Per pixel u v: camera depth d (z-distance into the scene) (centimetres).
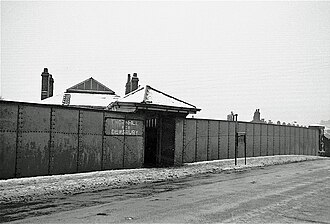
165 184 1412
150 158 2289
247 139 2902
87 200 1035
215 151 2566
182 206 953
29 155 1479
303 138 3706
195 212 877
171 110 2031
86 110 1711
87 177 1516
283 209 929
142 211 884
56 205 955
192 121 2350
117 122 1864
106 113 1808
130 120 1933
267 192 1215
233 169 2053
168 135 2181
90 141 1728
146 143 2322
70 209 903
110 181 1428
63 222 763
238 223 771
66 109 1625
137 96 2053
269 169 2083
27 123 1475
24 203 982
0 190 1169
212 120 2545
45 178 1454
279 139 3303
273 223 779
